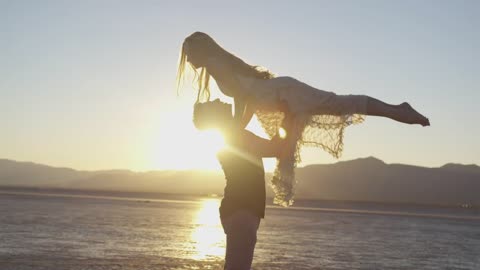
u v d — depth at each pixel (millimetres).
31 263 17781
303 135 4035
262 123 4297
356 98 3842
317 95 3943
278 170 4148
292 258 22078
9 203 71188
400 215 99438
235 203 4227
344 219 68125
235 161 4258
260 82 4098
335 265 20391
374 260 22562
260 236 34031
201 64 4219
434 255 25516
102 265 17922
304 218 67750
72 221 39750
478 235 43375
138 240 27281
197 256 21453
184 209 80000
